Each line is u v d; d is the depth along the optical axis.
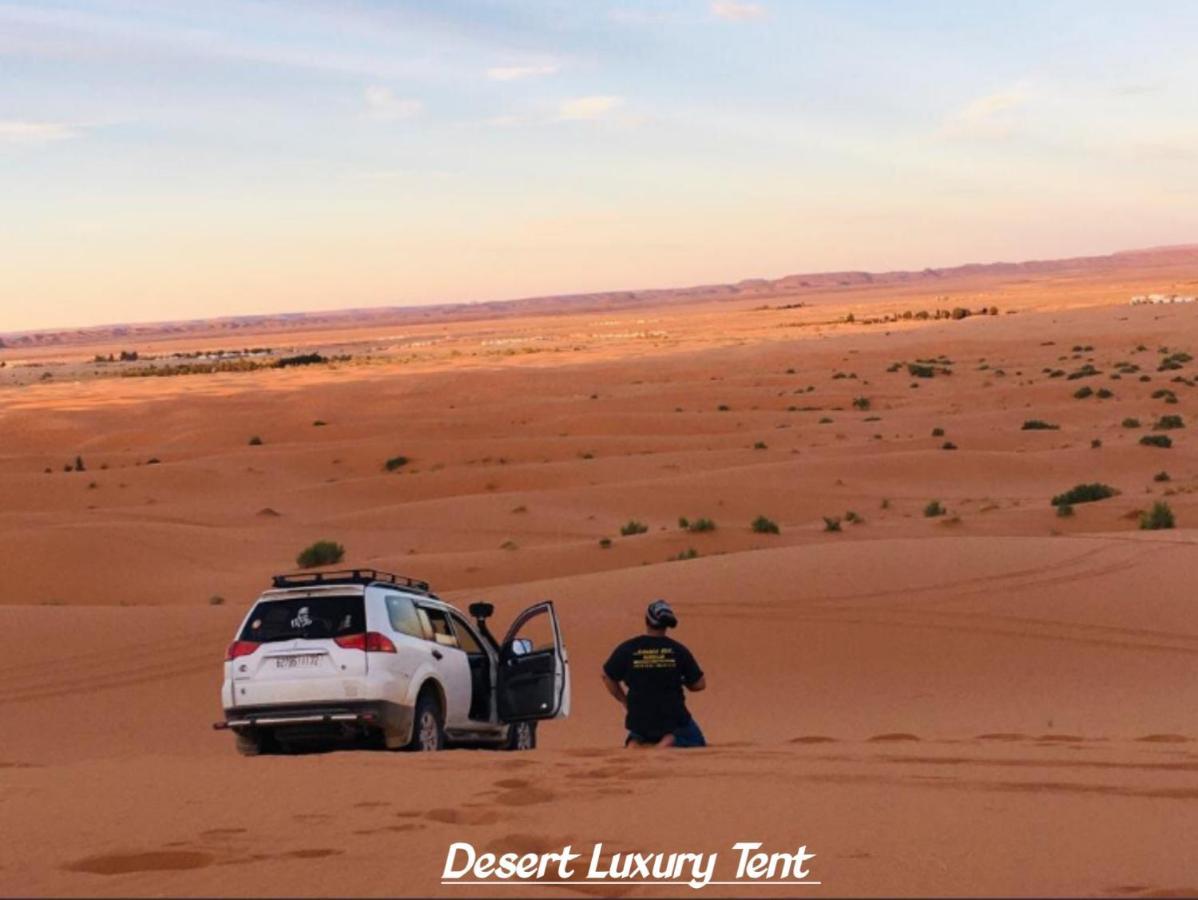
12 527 51.94
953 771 9.65
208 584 39.97
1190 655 20.05
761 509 48.91
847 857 7.11
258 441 82.31
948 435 65.12
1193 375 84.25
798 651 21.28
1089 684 18.91
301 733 12.87
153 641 24.02
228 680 12.93
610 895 6.43
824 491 50.97
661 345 156.38
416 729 13.00
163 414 97.81
